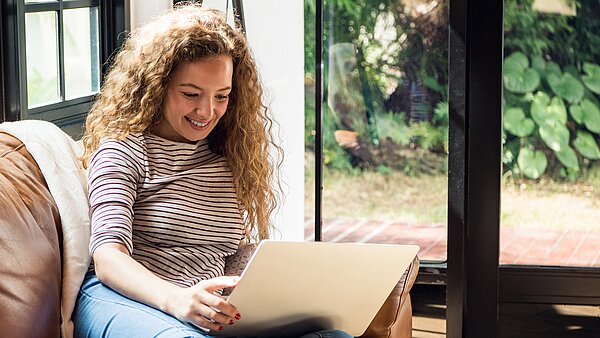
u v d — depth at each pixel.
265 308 1.77
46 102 2.74
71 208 2.03
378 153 3.31
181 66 2.08
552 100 3.19
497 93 2.91
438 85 3.23
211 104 2.09
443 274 3.31
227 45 2.12
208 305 1.73
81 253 1.99
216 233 2.11
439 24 3.20
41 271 1.82
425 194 3.31
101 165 2.04
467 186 2.86
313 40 3.21
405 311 2.24
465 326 2.91
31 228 1.86
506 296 3.27
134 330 1.75
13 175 1.95
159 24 2.16
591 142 3.20
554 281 3.25
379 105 3.28
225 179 2.19
